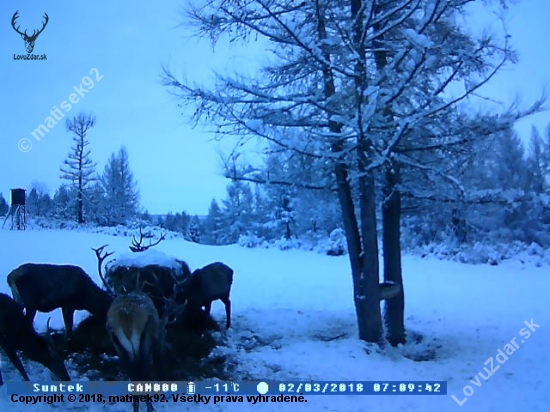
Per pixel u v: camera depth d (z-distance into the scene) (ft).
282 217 135.74
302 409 23.81
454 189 34.32
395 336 37.45
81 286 28.89
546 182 107.65
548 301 53.01
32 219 120.88
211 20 31.89
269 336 36.27
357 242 35.55
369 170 31.37
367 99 30.58
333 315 44.27
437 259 86.07
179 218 252.62
